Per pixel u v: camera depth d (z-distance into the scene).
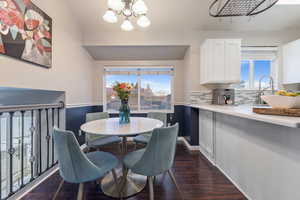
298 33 2.88
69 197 1.53
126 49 2.99
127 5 1.59
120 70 3.40
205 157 2.46
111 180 1.76
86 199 1.49
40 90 1.85
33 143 1.99
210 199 1.49
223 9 1.75
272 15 2.52
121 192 1.50
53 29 1.94
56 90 2.00
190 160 2.36
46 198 1.51
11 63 1.33
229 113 1.35
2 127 1.91
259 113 1.15
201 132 2.68
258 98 2.37
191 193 1.58
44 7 1.76
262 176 1.28
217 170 2.04
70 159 1.07
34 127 1.90
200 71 2.85
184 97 3.31
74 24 2.49
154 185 1.70
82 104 2.80
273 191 1.16
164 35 2.86
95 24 2.69
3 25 1.24
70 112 2.36
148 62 3.38
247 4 1.66
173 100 3.40
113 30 2.83
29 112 2.04
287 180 1.04
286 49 2.76
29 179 1.84
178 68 3.39
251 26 2.77
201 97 2.87
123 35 2.85
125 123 1.77
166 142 1.17
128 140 3.28
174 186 1.69
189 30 2.86
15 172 1.96
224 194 1.56
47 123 1.97
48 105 1.87
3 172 1.88
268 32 2.89
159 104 3.50
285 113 0.99
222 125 1.96
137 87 3.45
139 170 1.21
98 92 3.36
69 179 1.12
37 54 1.62
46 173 1.90
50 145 2.07
